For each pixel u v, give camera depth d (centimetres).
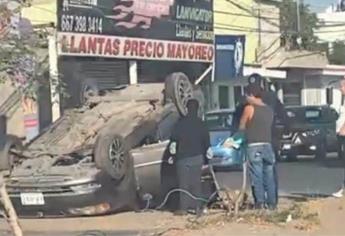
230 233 976
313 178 1767
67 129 1352
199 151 1188
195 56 2823
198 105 1223
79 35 2175
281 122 2266
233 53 3138
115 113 1381
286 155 2284
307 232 975
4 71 873
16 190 1205
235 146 1237
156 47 2569
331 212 1083
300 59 4138
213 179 1232
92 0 2241
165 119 1360
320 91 4491
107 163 1207
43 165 1243
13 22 938
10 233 1095
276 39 3975
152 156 1282
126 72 2458
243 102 1218
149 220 1160
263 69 3734
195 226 1030
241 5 3591
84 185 1189
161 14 2594
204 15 2891
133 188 1259
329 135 2330
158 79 2667
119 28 2369
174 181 1266
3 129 1859
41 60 1194
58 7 2103
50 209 1195
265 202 1124
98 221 1168
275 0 3966
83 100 1614
